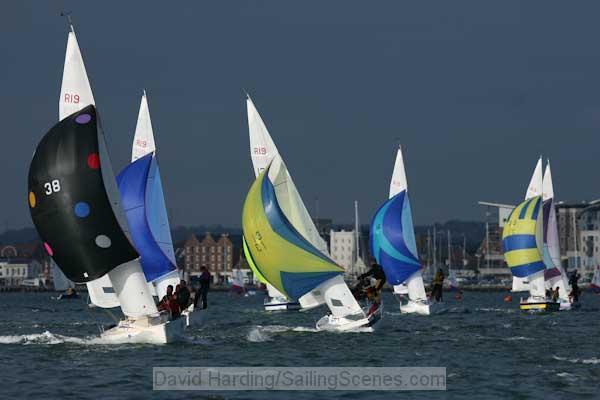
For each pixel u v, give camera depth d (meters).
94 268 149.75
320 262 185.38
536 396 114.56
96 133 149.62
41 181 149.00
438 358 150.50
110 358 143.50
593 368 138.50
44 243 151.00
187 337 167.62
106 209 149.00
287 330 198.12
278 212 184.88
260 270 189.50
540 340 184.25
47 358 143.62
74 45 156.88
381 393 117.31
